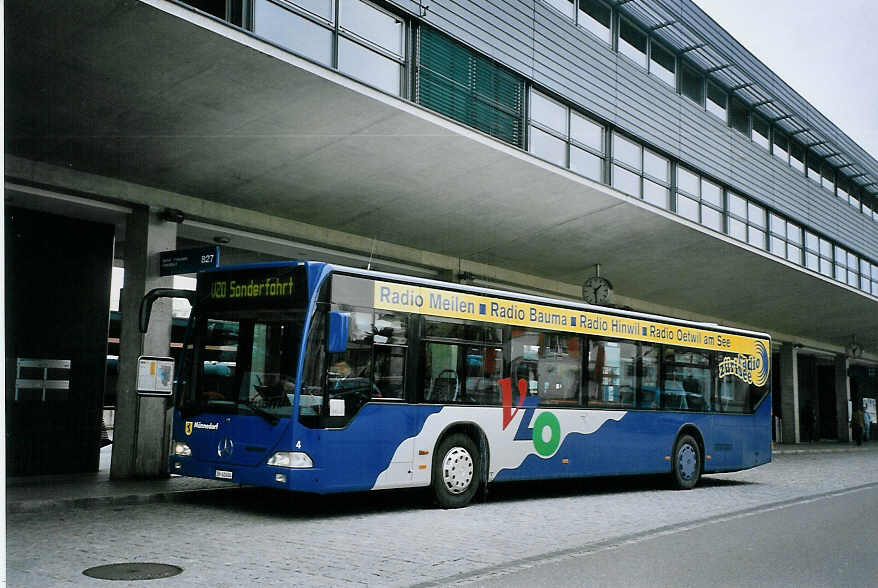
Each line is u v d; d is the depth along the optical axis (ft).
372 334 33.63
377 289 34.04
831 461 83.76
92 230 46.50
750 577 23.52
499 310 39.04
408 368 34.83
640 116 69.21
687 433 49.39
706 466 50.34
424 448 35.04
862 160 111.14
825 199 105.40
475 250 61.21
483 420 37.65
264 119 39.50
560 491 46.21
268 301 32.83
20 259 43.80
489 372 38.24
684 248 71.61
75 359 45.42
